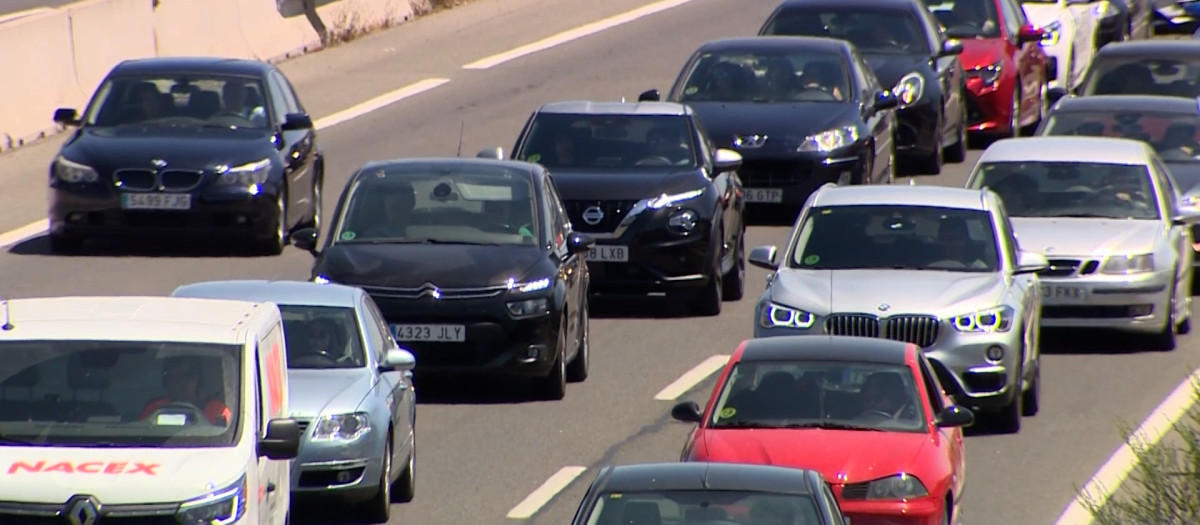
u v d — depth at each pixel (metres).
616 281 76.81
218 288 55.31
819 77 94.25
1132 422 63.78
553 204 70.06
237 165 83.06
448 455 58.38
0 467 38.59
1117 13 151.25
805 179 90.50
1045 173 78.81
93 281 78.38
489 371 63.62
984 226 65.94
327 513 51.94
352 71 129.12
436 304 63.22
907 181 103.62
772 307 62.19
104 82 87.06
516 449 59.06
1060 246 73.88
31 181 95.94
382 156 104.81
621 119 81.06
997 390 61.16
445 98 122.06
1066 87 131.38
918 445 47.47
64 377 40.91
